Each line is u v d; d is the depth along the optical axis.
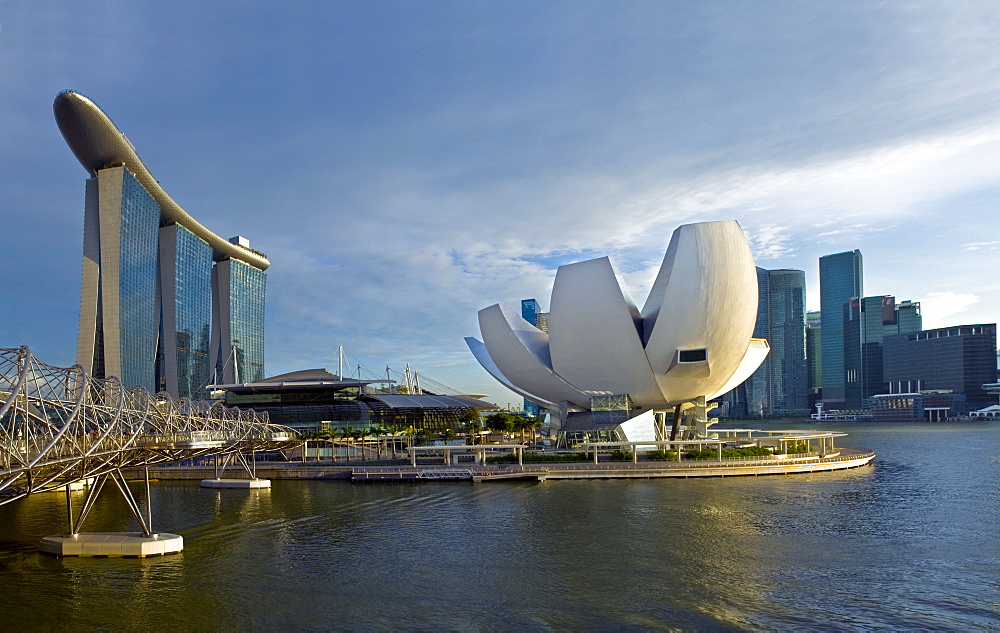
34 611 31.02
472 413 136.88
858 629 28.23
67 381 35.28
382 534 46.41
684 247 84.69
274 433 67.19
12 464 29.56
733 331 87.44
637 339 89.62
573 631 28.20
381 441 106.50
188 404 57.34
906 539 42.53
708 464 76.00
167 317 186.75
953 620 29.12
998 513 51.06
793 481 70.12
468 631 28.42
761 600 31.56
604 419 95.69
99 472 40.44
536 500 59.06
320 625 29.30
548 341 103.12
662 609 30.50
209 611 30.97
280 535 46.62
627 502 56.59
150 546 40.59
